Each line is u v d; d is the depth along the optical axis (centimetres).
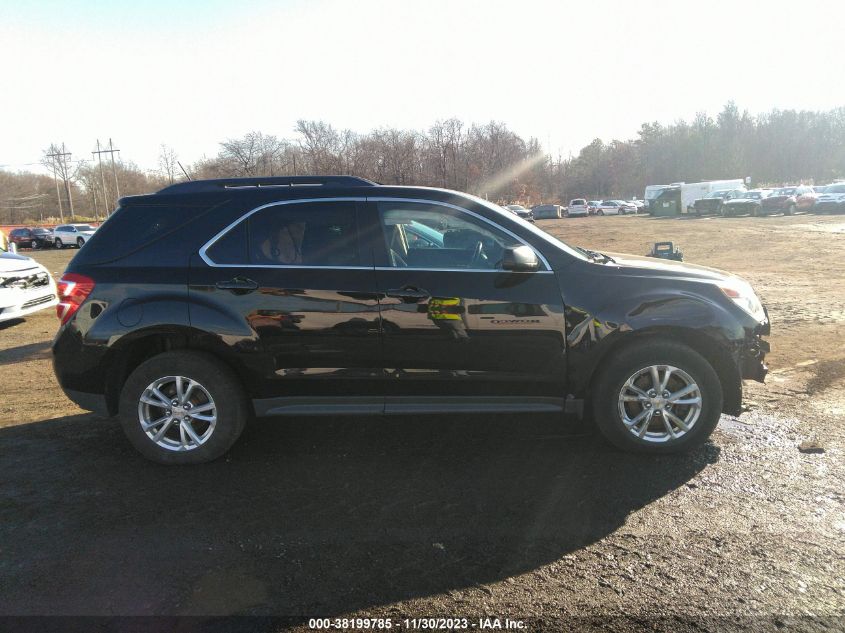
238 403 384
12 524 312
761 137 8512
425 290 368
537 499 332
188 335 373
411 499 335
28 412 500
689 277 385
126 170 9125
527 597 247
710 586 252
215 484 357
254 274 374
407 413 382
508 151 7600
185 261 380
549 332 370
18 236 4375
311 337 372
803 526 298
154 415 390
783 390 511
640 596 246
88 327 378
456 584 257
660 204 4675
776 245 1928
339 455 398
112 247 389
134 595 251
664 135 9256
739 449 392
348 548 286
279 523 310
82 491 350
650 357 369
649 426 387
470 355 372
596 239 2538
